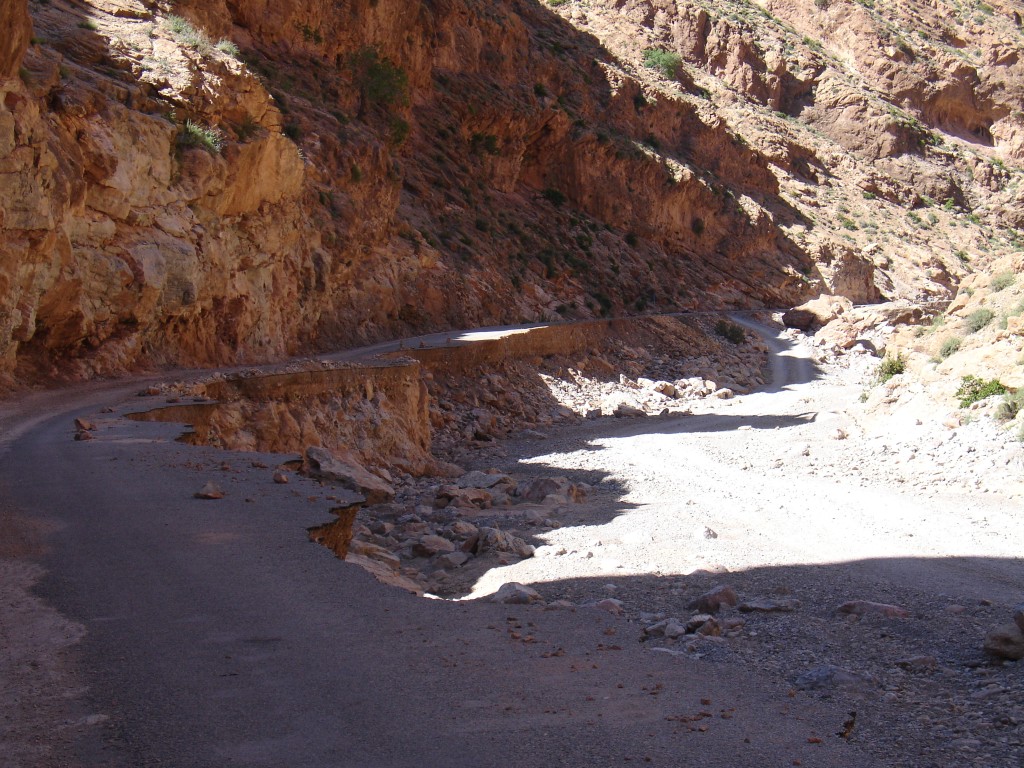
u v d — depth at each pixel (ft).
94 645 22.68
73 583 27.45
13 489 40.01
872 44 496.23
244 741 17.87
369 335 164.35
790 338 275.59
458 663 22.56
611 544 57.00
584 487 84.74
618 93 325.21
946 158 465.06
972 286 114.42
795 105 463.83
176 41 115.65
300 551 31.63
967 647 31.58
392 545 59.52
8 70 76.13
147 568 29.12
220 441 76.89
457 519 69.56
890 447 94.63
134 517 35.55
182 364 102.68
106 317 89.30
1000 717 22.80
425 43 249.34
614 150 290.56
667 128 346.54
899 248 377.91
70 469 44.83
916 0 557.33
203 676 20.98
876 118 453.17
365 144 171.12
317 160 157.58
